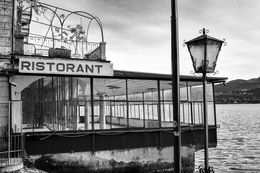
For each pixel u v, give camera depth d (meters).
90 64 14.69
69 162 13.83
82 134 14.12
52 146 13.62
